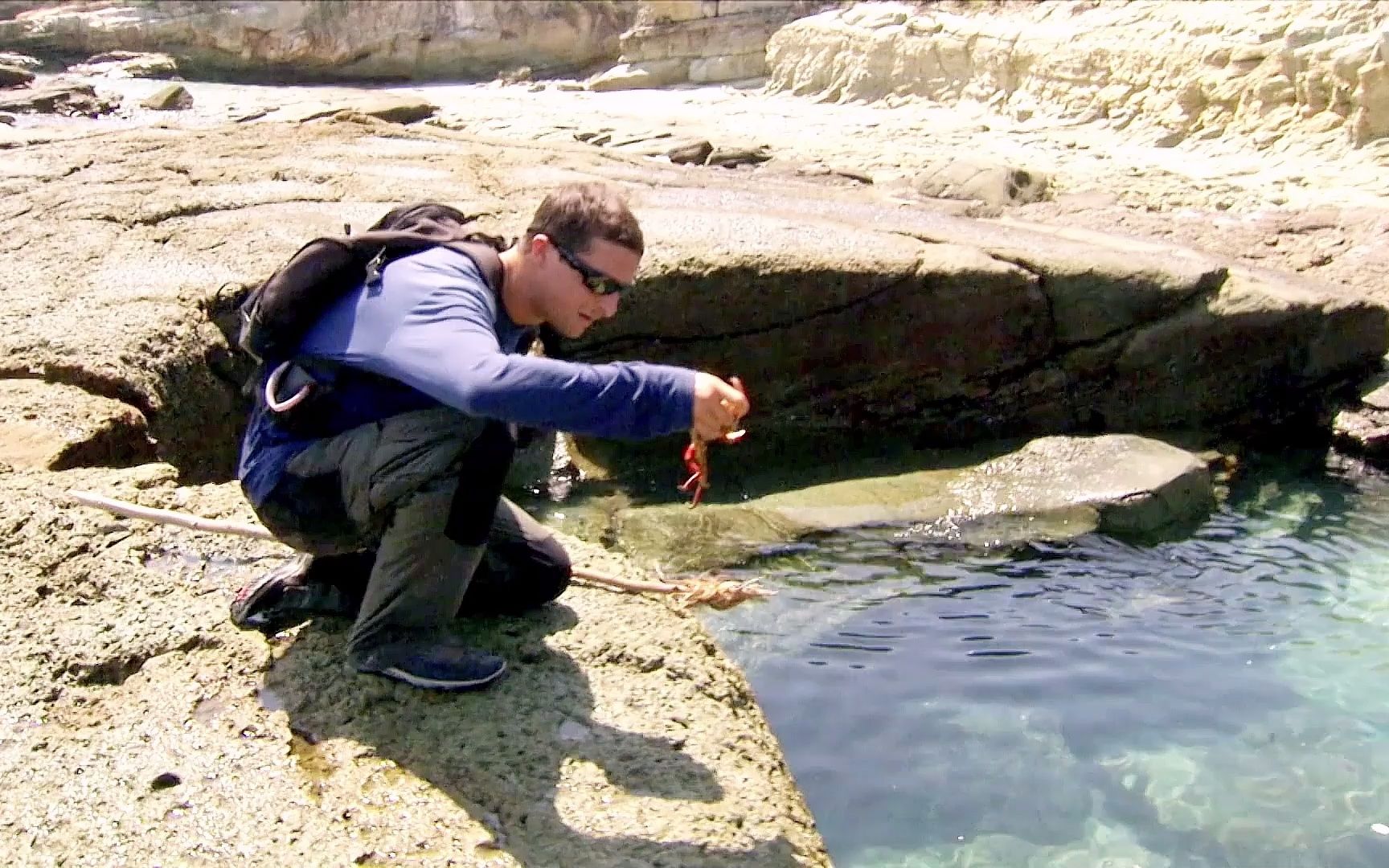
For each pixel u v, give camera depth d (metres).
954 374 8.00
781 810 3.09
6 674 3.43
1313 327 8.03
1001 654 5.31
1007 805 4.25
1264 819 4.20
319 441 3.20
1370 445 7.74
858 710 4.85
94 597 3.80
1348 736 4.68
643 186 9.97
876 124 18.25
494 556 3.62
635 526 6.64
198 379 6.55
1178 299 7.96
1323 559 6.32
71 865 2.79
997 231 8.73
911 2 22.11
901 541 6.46
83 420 5.38
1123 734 4.70
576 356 7.74
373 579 3.33
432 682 3.33
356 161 10.31
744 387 7.86
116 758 3.13
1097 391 8.12
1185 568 6.20
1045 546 6.41
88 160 10.31
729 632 5.50
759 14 25.47
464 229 3.11
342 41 30.55
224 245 7.85
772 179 11.31
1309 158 13.49
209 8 30.27
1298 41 14.23
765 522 6.62
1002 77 18.48
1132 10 17.42
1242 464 7.73
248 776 3.07
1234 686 5.05
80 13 30.30
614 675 3.52
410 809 2.97
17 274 7.30
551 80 30.09
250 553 4.03
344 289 3.04
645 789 3.09
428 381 2.74
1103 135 16.00
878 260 7.77
